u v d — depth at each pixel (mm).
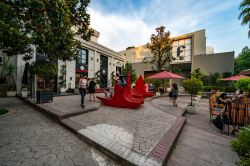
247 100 6289
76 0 6000
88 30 7770
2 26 3914
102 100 7965
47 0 3572
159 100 11539
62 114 4836
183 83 8016
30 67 8023
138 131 3850
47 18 4262
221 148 3416
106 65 23500
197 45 26641
